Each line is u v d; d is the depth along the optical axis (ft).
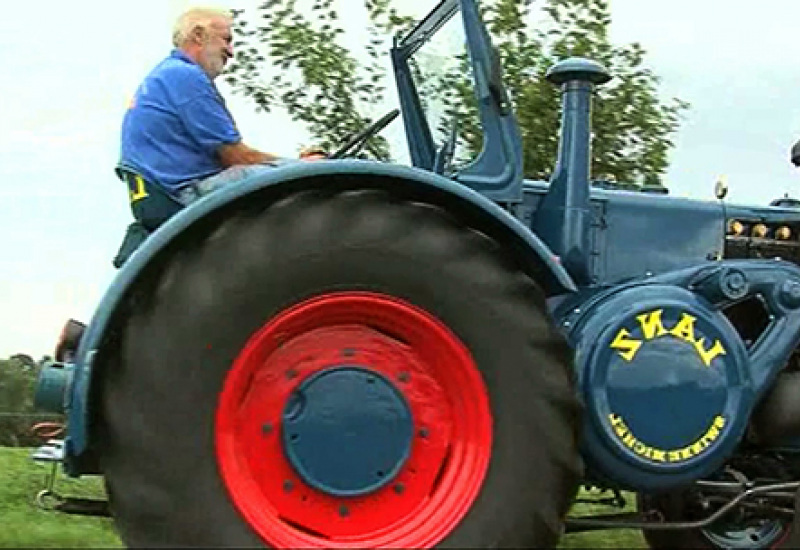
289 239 13.07
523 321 13.43
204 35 16.80
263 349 13.02
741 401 14.76
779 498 16.55
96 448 13.07
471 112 15.83
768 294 15.90
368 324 13.39
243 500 12.78
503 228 13.62
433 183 13.35
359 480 13.15
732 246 17.16
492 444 13.28
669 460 14.47
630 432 14.39
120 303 12.76
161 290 12.83
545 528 13.25
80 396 12.72
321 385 13.19
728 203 17.34
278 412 13.06
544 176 21.99
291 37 31.78
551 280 13.82
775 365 15.64
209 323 12.79
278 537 12.80
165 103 15.60
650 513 17.06
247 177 13.52
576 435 13.53
